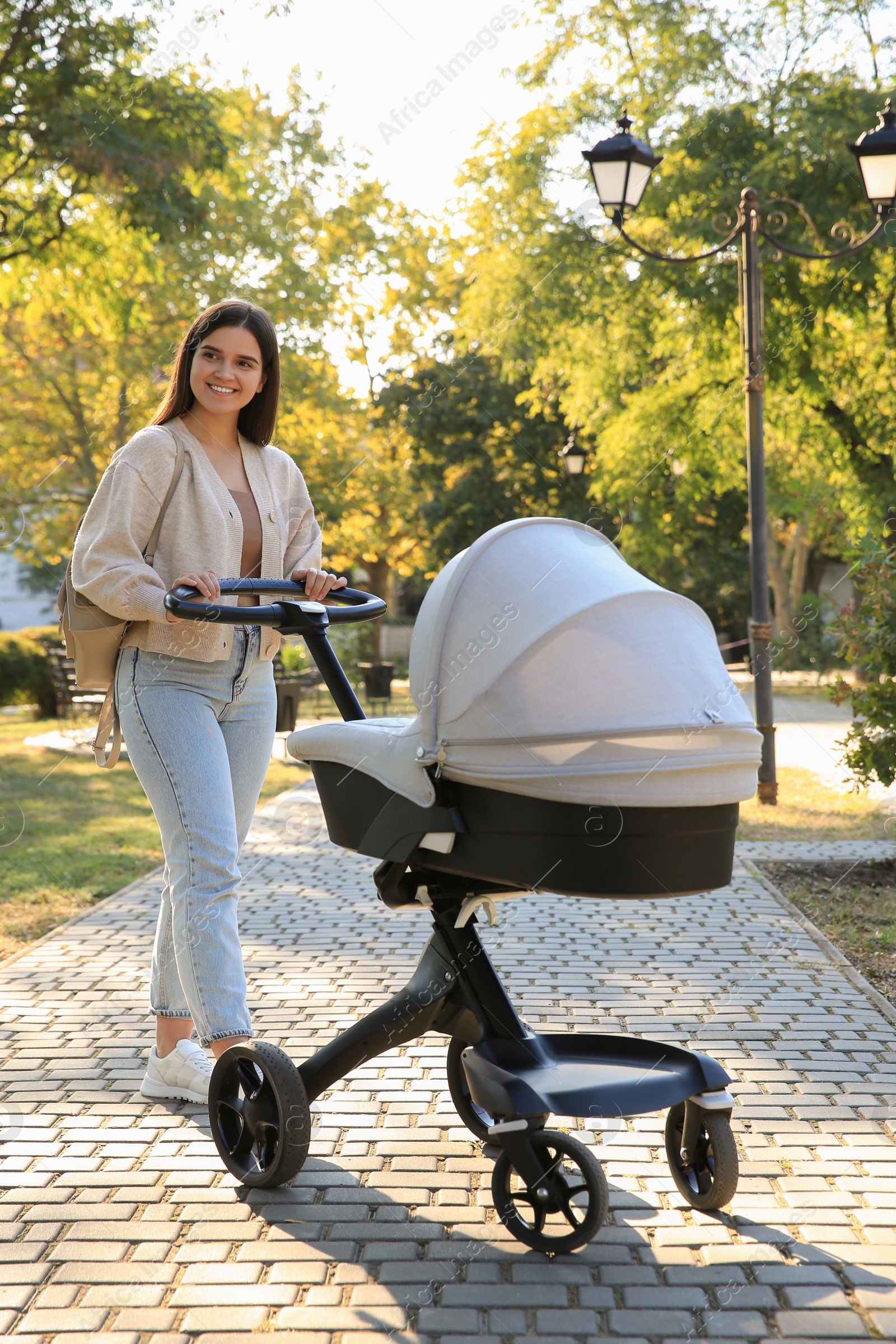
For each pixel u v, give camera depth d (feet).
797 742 46.39
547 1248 7.44
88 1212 8.11
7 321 58.85
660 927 17.20
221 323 9.58
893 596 21.34
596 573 7.51
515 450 85.46
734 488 63.00
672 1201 8.33
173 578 9.53
